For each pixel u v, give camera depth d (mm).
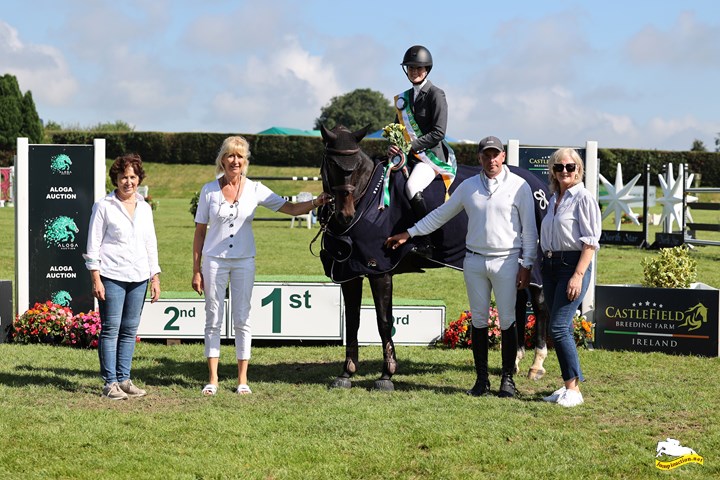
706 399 5578
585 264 5309
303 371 6625
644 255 16922
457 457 4246
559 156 5379
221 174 5824
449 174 6098
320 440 4527
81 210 8133
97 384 5922
